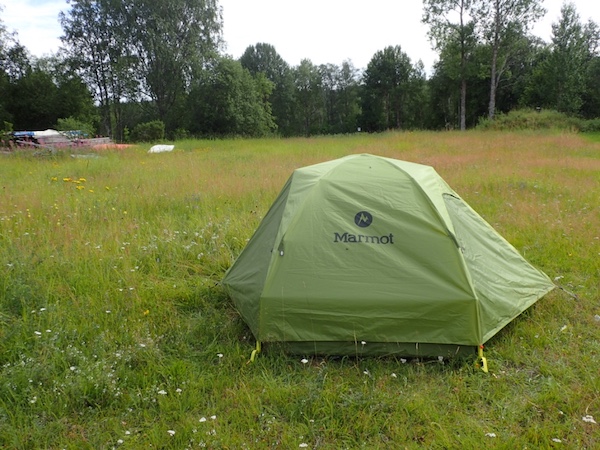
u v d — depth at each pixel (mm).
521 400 2850
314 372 3143
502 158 13211
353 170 3758
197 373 3086
